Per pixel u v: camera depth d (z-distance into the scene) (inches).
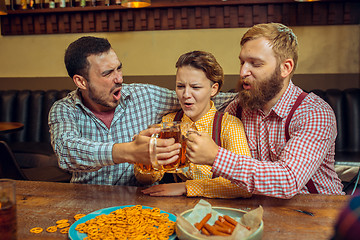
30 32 151.0
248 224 32.7
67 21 146.4
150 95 62.7
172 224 34.6
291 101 50.3
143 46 144.0
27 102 140.3
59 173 88.7
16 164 71.7
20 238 33.0
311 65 133.6
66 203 41.5
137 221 35.0
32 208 40.1
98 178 58.4
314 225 34.9
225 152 41.1
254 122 53.8
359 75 131.7
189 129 41.4
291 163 42.6
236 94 62.6
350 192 74.6
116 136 60.3
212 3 132.9
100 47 52.8
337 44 131.5
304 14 129.3
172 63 143.2
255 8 131.8
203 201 35.0
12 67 155.6
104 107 57.3
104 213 37.7
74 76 54.8
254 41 46.3
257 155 54.5
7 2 151.0
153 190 44.8
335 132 49.3
